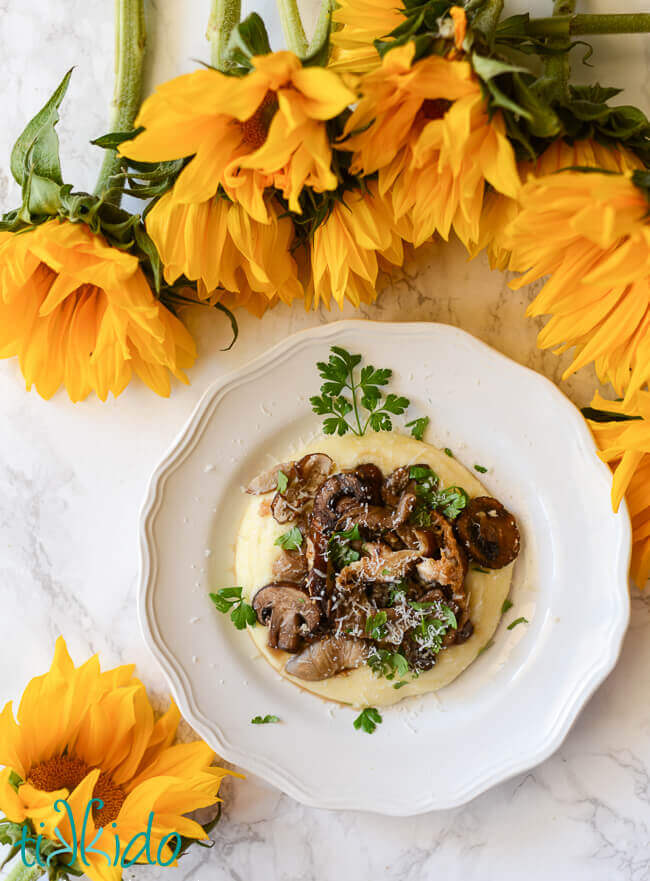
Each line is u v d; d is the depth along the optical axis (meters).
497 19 0.33
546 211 0.32
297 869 0.50
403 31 0.33
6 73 0.49
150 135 0.32
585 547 0.46
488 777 0.46
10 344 0.40
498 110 0.32
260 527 0.48
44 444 0.50
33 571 0.50
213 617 0.47
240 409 0.47
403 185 0.36
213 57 0.40
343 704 0.48
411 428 0.47
